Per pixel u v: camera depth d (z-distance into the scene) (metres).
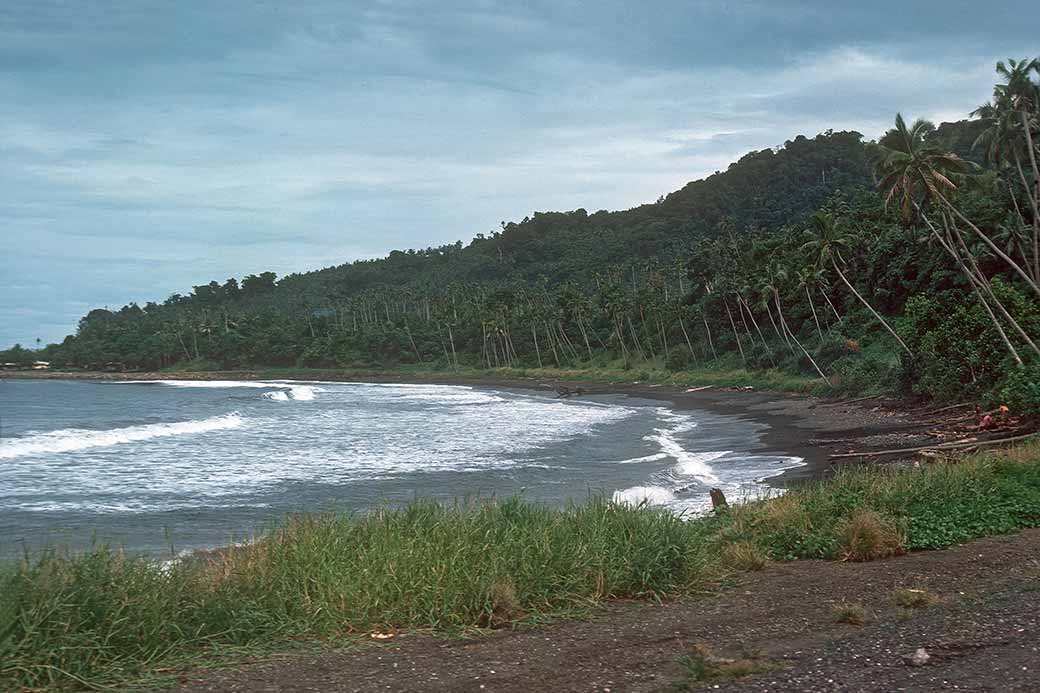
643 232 177.75
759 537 10.70
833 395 54.88
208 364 171.88
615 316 109.62
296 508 20.45
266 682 5.46
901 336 49.88
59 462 30.92
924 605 7.05
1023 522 11.15
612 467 27.59
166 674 5.68
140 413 61.50
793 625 6.69
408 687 5.32
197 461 31.12
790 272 78.25
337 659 6.02
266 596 6.96
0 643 5.43
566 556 8.11
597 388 90.56
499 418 53.22
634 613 7.43
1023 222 52.28
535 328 131.12
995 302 37.12
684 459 28.97
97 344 190.00
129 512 19.89
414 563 7.57
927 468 14.61
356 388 111.00
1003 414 29.00
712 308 92.94
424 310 177.50
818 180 174.62
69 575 6.42
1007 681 4.93
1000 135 41.34
